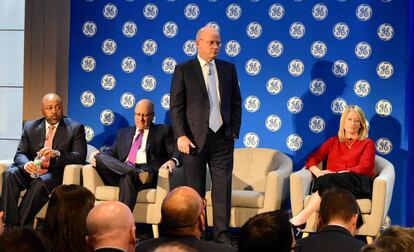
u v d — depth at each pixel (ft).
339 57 23.71
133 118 25.04
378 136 23.52
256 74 24.23
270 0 24.06
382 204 20.11
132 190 21.11
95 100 25.22
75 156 22.22
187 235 10.99
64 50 25.22
